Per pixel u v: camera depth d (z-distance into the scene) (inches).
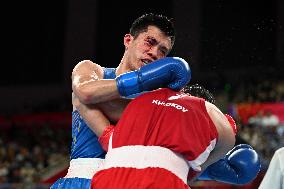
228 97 594.9
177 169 83.6
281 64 576.1
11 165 527.8
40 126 645.3
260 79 614.5
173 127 85.0
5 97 771.4
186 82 90.5
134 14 719.7
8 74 776.9
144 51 100.4
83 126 105.7
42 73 762.2
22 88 766.5
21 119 662.5
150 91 91.4
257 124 507.5
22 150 575.2
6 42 778.2
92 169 102.6
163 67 89.2
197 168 86.7
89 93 92.7
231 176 106.6
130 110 88.6
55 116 648.4
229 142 95.1
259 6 584.1
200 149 86.0
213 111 93.9
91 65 106.4
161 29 100.8
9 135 640.4
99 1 743.7
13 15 778.8
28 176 491.2
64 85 745.6
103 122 96.3
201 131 87.5
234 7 587.2
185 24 647.1
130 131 86.0
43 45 765.3
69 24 754.8
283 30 556.7
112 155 86.0
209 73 604.1
